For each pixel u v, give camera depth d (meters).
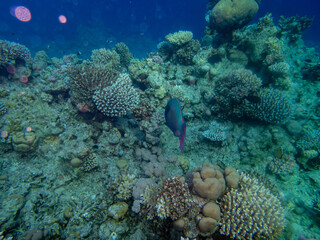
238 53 1.84
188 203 0.80
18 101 1.40
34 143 1.20
